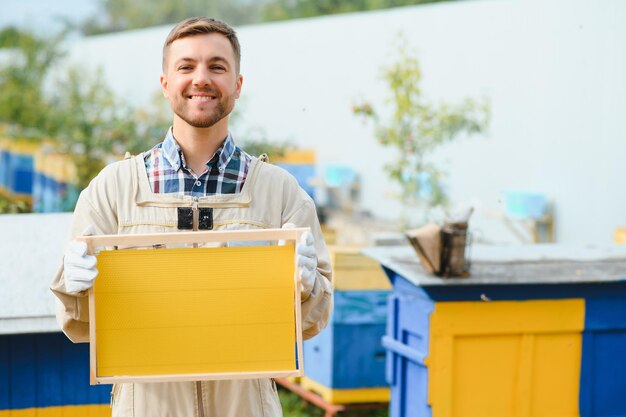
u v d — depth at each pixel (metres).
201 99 2.49
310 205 2.69
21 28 17.55
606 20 7.80
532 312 4.33
